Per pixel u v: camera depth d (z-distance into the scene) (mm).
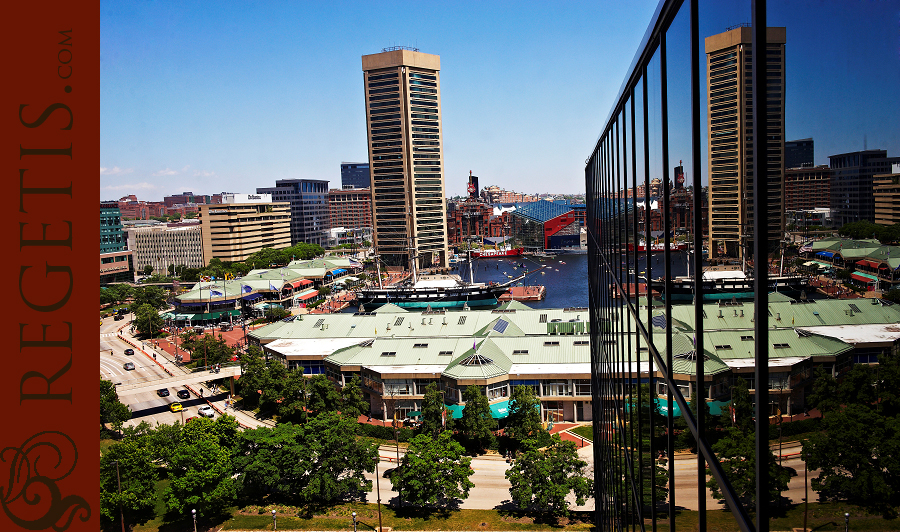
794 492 9195
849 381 8664
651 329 20016
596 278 50375
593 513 78438
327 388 109688
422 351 116438
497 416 101938
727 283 11266
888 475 7715
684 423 14930
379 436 104938
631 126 23641
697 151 12891
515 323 130875
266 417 118562
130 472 76938
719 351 11688
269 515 81625
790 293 9859
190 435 81062
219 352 152875
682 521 15570
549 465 76812
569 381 104375
